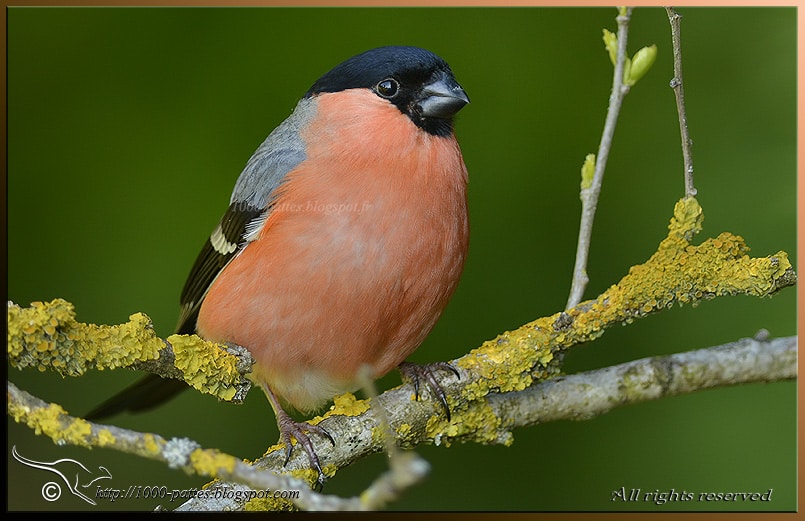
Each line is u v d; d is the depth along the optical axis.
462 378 7.32
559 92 10.06
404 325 7.54
